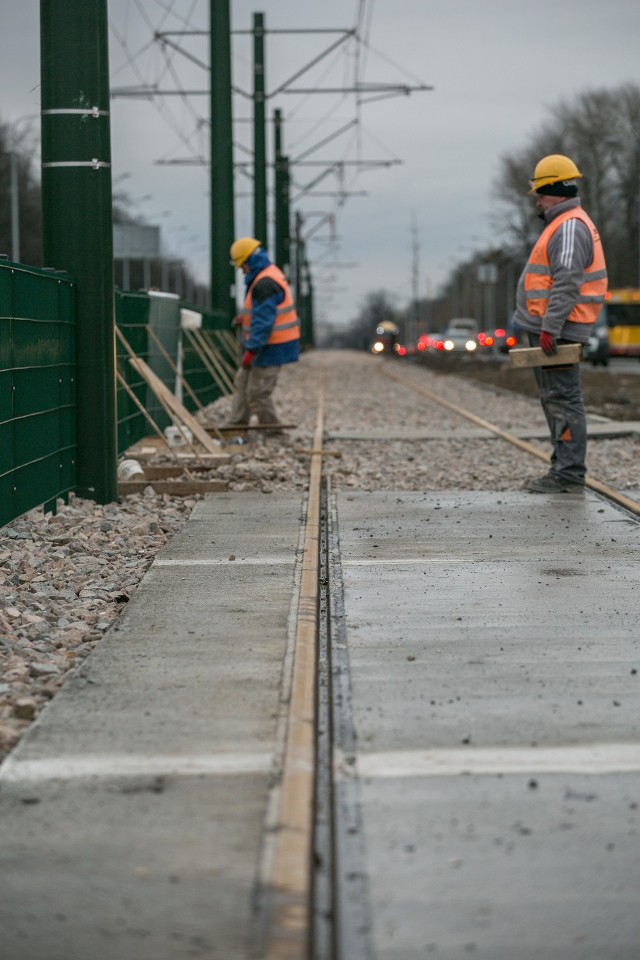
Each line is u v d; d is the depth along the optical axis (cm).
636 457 1675
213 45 3225
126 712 571
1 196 9631
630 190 10356
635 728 554
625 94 10444
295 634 713
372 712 577
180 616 759
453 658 668
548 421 1317
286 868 408
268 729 548
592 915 388
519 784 491
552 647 688
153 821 450
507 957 365
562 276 1247
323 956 381
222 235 3278
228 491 1348
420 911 391
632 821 455
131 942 368
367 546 1002
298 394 3500
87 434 1253
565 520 1123
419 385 4194
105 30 1235
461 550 979
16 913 386
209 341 2678
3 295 994
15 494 1046
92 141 1234
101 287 1248
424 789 486
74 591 850
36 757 514
